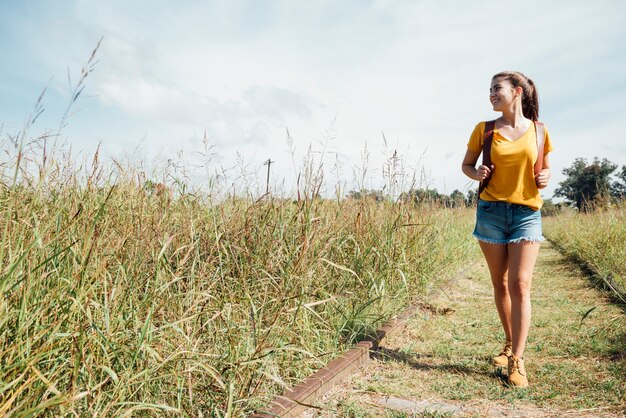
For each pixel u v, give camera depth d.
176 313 3.05
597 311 5.78
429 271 6.69
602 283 7.50
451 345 4.57
